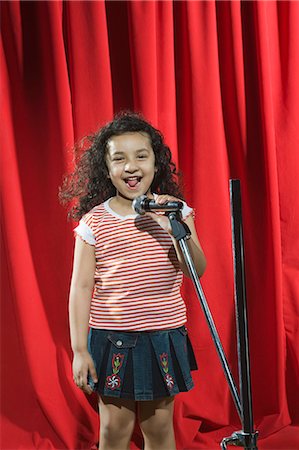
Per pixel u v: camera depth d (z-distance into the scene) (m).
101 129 3.90
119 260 3.63
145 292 3.60
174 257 3.69
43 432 4.66
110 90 4.65
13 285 4.61
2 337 4.70
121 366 3.58
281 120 4.98
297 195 4.99
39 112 4.66
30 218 4.71
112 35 4.79
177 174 4.20
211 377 4.86
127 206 3.74
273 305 4.91
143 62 4.64
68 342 4.73
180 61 4.89
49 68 4.61
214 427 4.88
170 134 4.75
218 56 4.92
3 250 4.66
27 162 4.69
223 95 4.96
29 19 4.63
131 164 3.68
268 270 4.94
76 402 4.69
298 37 4.95
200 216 4.84
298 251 5.00
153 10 4.65
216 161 4.82
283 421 4.90
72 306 3.70
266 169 4.88
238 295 2.63
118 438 3.78
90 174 3.97
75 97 4.65
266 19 4.88
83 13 4.59
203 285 4.85
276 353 4.91
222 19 4.91
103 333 3.64
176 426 4.72
